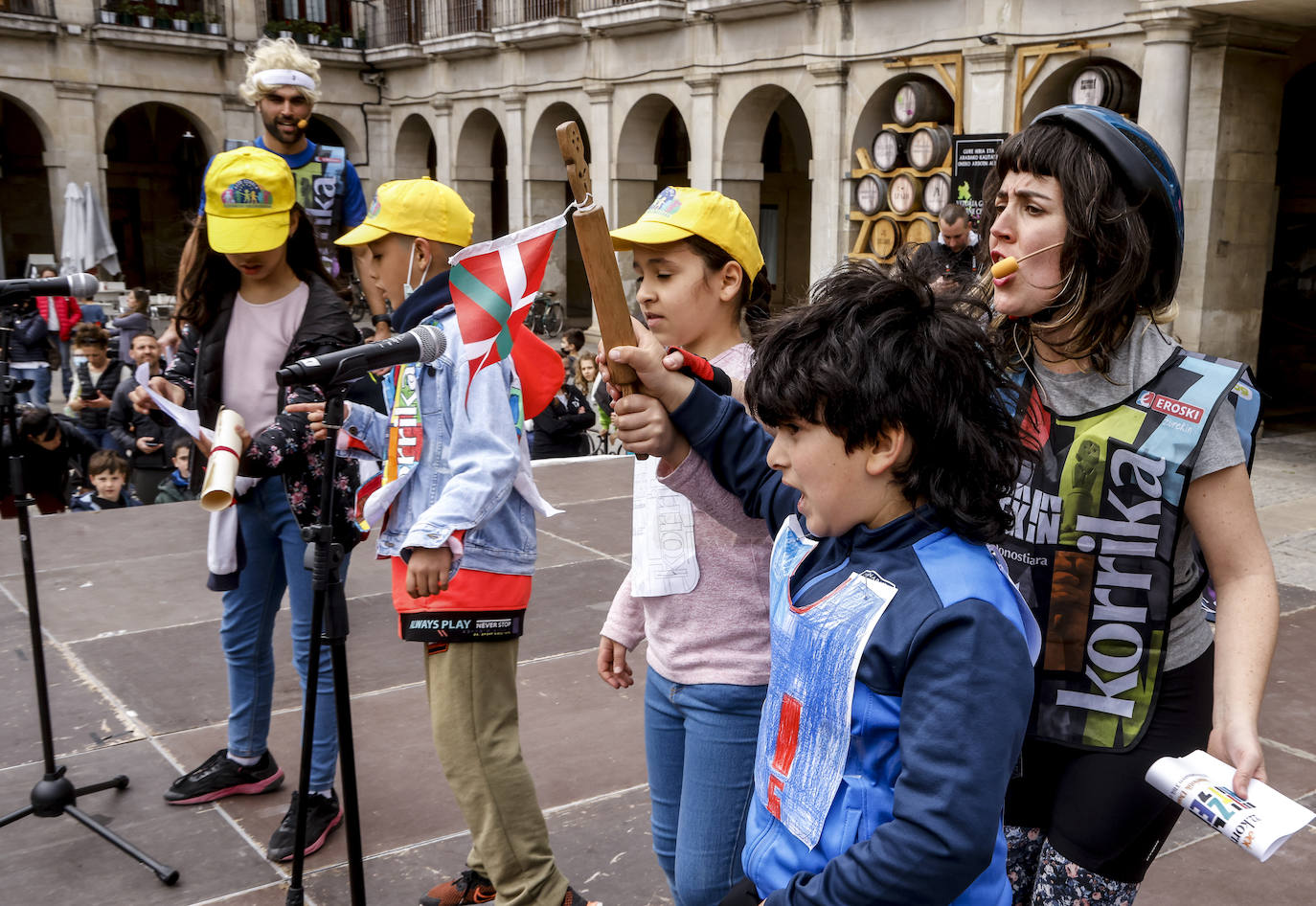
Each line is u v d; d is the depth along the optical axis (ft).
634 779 11.51
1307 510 24.21
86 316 41.57
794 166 82.74
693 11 55.11
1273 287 42.19
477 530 7.59
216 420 9.91
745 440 5.47
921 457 4.18
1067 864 5.42
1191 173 34.22
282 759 11.84
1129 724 5.32
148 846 10.19
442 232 8.84
